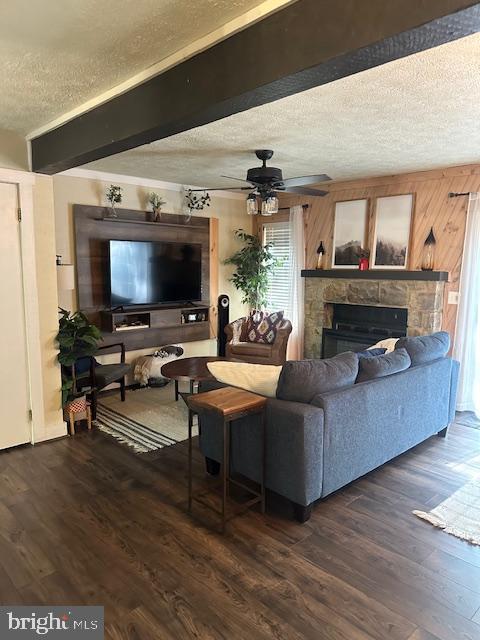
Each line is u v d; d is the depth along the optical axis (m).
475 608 1.94
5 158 3.28
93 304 5.08
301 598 1.97
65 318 3.91
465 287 4.54
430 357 3.62
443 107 2.76
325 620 1.85
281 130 3.28
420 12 1.20
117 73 2.22
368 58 1.41
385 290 5.12
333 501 2.82
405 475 3.18
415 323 4.87
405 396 3.22
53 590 2.00
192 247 5.79
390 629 1.81
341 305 5.78
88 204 4.96
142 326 5.39
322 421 2.54
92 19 1.72
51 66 2.15
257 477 2.73
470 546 2.38
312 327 6.00
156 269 5.42
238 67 1.73
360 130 3.28
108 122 2.53
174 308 5.73
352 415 2.75
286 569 2.16
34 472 3.15
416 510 2.71
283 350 5.51
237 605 1.92
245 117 2.97
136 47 1.94
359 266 5.40
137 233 5.41
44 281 3.61
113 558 2.23
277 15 1.57
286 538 2.42
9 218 3.36
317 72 1.52
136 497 2.83
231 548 2.32
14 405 3.53
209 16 1.69
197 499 2.81
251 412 2.51
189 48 1.92
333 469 2.67
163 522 2.55
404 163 4.42
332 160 4.30
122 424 4.09
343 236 5.61
